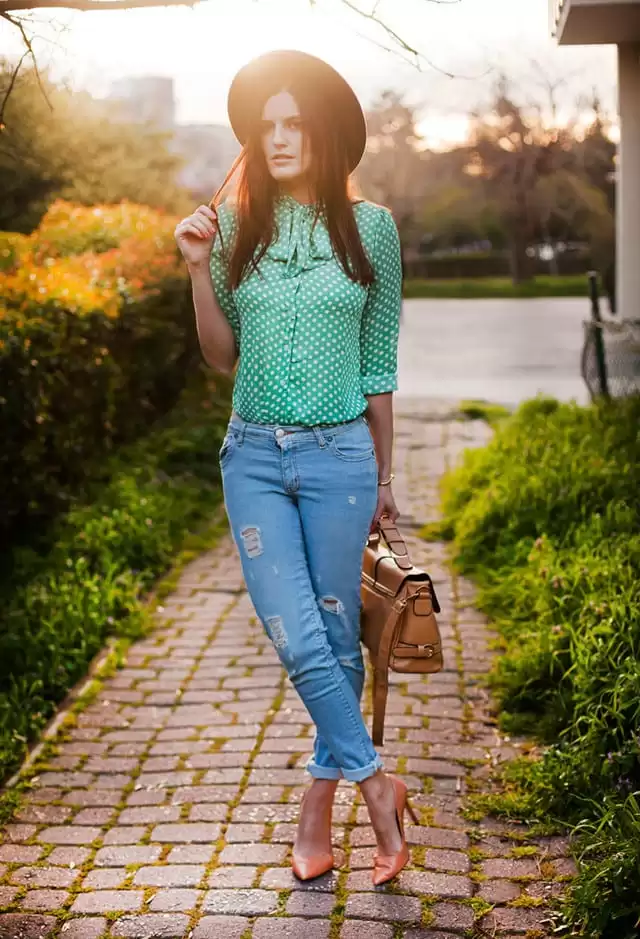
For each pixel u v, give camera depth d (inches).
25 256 296.0
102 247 365.7
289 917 111.2
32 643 181.6
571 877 117.6
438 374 538.0
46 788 143.0
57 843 128.9
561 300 1307.8
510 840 126.3
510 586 204.1
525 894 115.3
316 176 106.7
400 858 116.7
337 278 106.3
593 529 206.1
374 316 112.4
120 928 110.3
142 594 221.3
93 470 272.2
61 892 117.6
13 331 216.1
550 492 234.8
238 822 132.2
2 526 227.0
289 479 108.0
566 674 152.6
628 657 145.6
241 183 108.8
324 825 120.0
